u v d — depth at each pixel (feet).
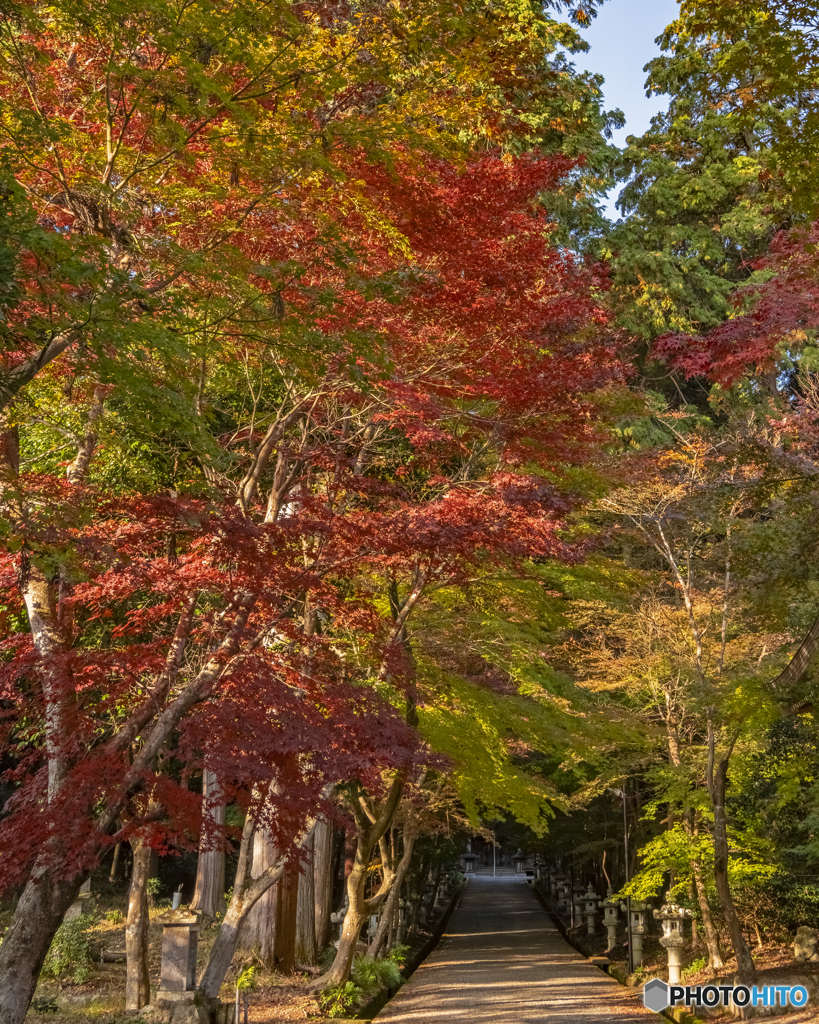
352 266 26.84
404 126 24.34
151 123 22.84
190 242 26.14
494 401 31.09
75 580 26.40
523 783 46.91
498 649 47.88
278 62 22.79
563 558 30.94
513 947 83.15
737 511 40.19
